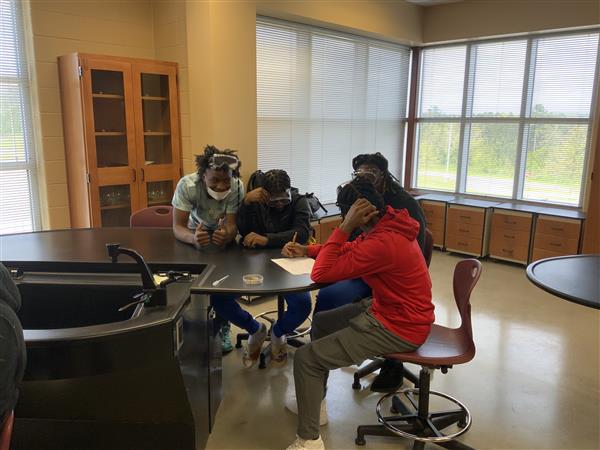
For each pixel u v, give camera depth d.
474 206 5.20
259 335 2.74
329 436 2.24
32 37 3.46
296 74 4.74
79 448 1.89
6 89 3.50
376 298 2.01
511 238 5.00
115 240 2.60
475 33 5.30
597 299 1.85
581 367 2.88
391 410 2.45
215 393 2.32
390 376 2.62
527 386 2.67
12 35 3.47
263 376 2.75
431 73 6.00
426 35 5.70
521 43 5.19
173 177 3.97
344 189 2.04
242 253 2.36
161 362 1.58
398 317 1.93
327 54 5.01
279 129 4.70
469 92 5.68
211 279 1.96
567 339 3.27
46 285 1.99
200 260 2.22
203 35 3.67
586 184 4.90
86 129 3.41
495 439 2.21
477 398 2.54
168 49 4.01
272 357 2.72
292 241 2.44
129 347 1.48
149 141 3.81
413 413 2.26
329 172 5.34
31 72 3.55
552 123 5.09
